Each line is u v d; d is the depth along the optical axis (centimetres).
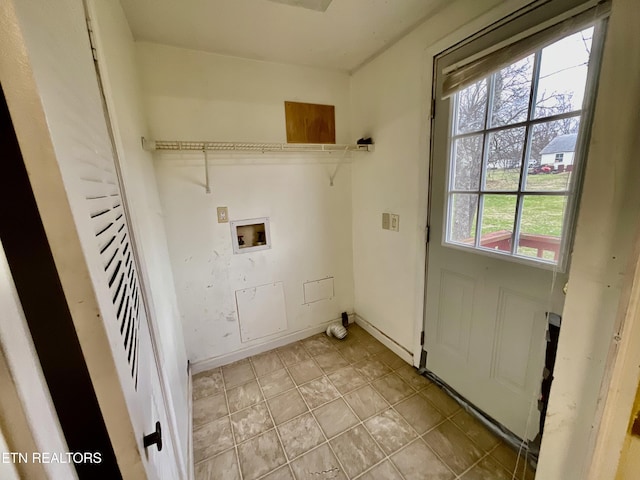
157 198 156
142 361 57
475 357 146
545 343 113
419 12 136
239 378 186
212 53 167
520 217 117
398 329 201
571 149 97
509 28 109
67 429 33
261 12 131
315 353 211
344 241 236
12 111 25
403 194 177
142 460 38
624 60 39
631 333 39
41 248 28
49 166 27
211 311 192
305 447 135
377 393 168
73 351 31
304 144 201
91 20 69
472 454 128
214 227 183
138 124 129
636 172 39
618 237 42
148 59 153
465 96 133
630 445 42
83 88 49
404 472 121
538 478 60
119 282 48
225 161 180
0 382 23
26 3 27
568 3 91
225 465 128
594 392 48
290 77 190
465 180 139
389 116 178
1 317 23
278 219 204
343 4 128
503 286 127
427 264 167
